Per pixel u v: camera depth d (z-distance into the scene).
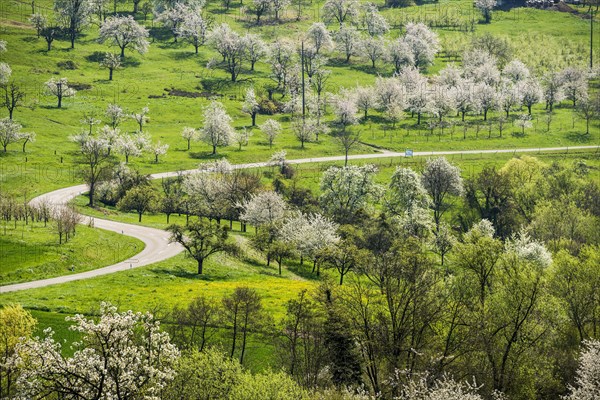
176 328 75.81
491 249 72.25
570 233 150.00
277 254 120.94
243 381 55.12
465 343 60.19
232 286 100.88
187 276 107.44
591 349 60.78
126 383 42.41
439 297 63.12
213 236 120.81
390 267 65.50
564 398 59.38
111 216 149.50
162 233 136.25
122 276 103.12
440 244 136.62
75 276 102.19
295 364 68.94
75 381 41.72
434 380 53.62
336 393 56.22
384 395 59.97
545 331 67.38
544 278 69.44
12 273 98.75
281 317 85.44
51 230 122.12
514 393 62.75
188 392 54.25
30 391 40.62
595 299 76.56
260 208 145.00
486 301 68.31
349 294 63.12
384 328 60.41
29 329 58.78
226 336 76.50
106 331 42.41
